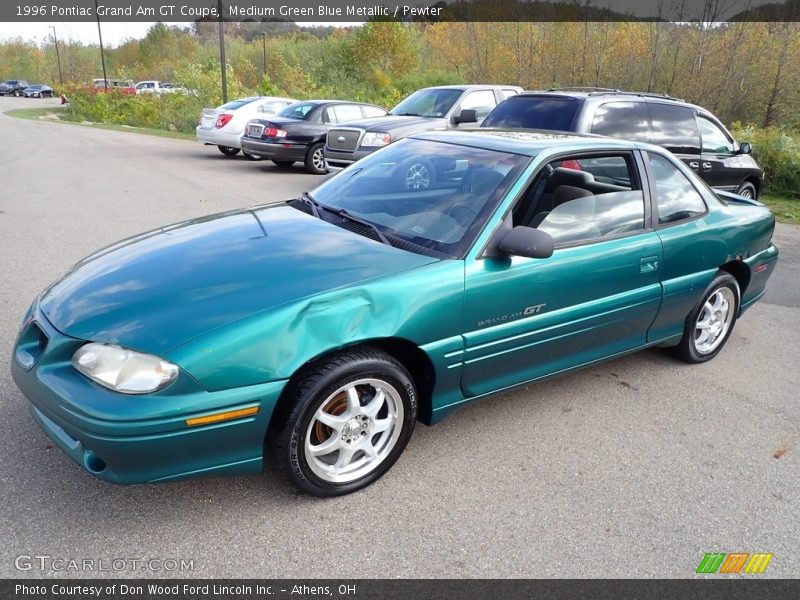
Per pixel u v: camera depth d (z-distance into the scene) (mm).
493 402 3863
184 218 8375
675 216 4066
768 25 25734
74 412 2354
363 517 2748
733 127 18562
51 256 6336
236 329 2465
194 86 29453
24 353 2742
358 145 9914
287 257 2982
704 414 3863
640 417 3775
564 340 3514
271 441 2664
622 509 2912
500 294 3117
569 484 3074
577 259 3436
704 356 4602
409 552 2555
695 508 2959
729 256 4375
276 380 2504
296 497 2846
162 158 15422
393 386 2865
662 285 3961
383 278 2814
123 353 2402
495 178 3383
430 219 3309
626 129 7227
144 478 2428
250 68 46875
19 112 36188
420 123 9906
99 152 16219
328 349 2605
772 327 5480
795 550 2727
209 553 2488
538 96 7410
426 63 44156
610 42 28844
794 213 10906
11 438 3137
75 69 72188
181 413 2363
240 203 9555
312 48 56844
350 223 3455
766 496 3088
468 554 2564
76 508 2686
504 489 3002
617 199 3779
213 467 2525
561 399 3951
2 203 8922
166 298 2652
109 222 7977
